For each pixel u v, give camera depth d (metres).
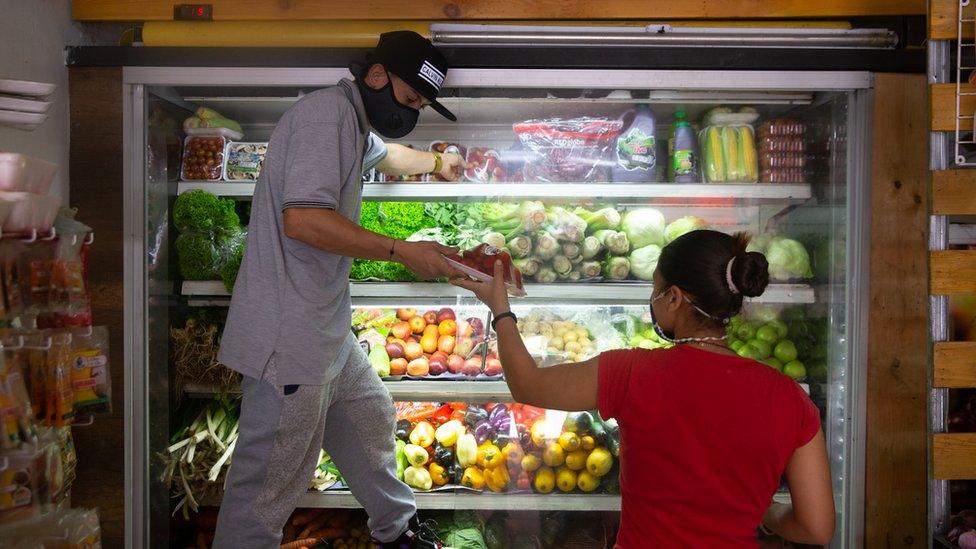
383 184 2.53
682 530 1.39
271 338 2.00
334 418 2.39
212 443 2.54
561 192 2.52
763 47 2.34
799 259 2.54
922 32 2.40
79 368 1.72
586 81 2.35
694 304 1.46
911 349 2.39
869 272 2.39
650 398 1.42
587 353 2.53
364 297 2.93
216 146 2.61
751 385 1.39
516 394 1.54
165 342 2.53
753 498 1.39
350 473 2.42
